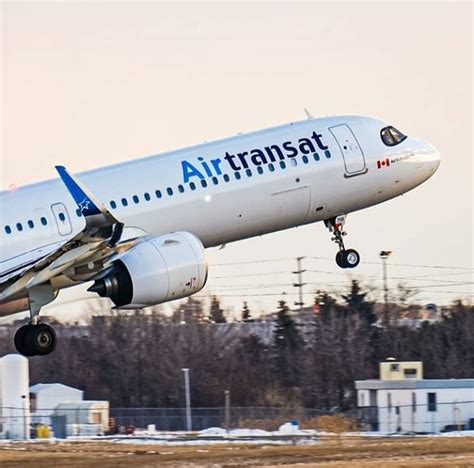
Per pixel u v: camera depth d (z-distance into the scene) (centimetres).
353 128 12688
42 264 10512
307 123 12575
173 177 11644
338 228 12825
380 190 12738
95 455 10831
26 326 11350
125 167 11575
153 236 11181
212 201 11775
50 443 12456
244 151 12069
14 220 10944
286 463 10069
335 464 9862
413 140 13062
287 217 12288
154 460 10369
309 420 14400
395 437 12488
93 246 10456
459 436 12656
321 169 12338
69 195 11181
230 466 9875
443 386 14788
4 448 11706
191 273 10994
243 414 15000
